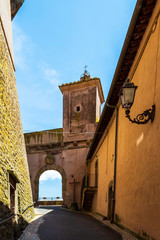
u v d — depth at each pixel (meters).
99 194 14.94
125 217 7.43
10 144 7.29
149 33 5.68
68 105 23.02
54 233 7.21
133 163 6.84
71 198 20.45
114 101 10.02
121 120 9.31
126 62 7.57
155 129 4.94
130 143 7.40
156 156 4.79
